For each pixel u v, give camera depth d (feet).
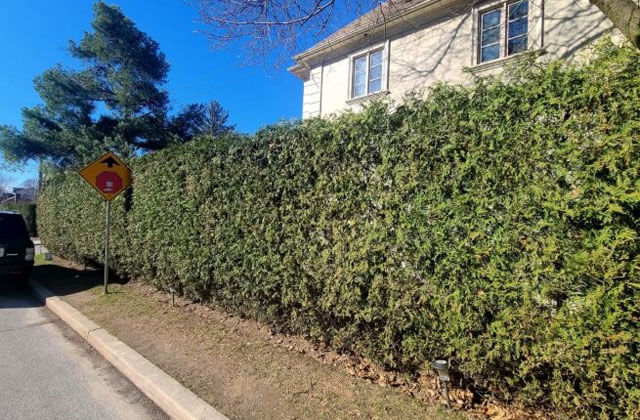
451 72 31.01
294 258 13.62
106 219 25.43
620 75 7.28
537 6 25.41
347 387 11.40
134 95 75.97
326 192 12.48
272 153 14.58
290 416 10.00
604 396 7.60
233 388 11.57
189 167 19.12
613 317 7.23
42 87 72.79
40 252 46.83
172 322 17.80
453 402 10.24
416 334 10.66
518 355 8.54
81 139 71.15
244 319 17.31
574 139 7.70
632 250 7.13
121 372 13.94
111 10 75.15
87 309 20.99
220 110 110.63
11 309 23.11
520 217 8.39
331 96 41.09
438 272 9.73
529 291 8.25
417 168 10.15
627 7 10.69
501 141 8.70
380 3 19.65
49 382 13.20
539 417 9.12
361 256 11.37
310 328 13.93
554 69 8.16
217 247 17.17
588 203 7.49
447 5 31.17
